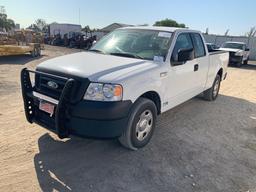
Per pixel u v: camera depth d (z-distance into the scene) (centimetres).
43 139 427
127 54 447
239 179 355
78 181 325
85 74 343
